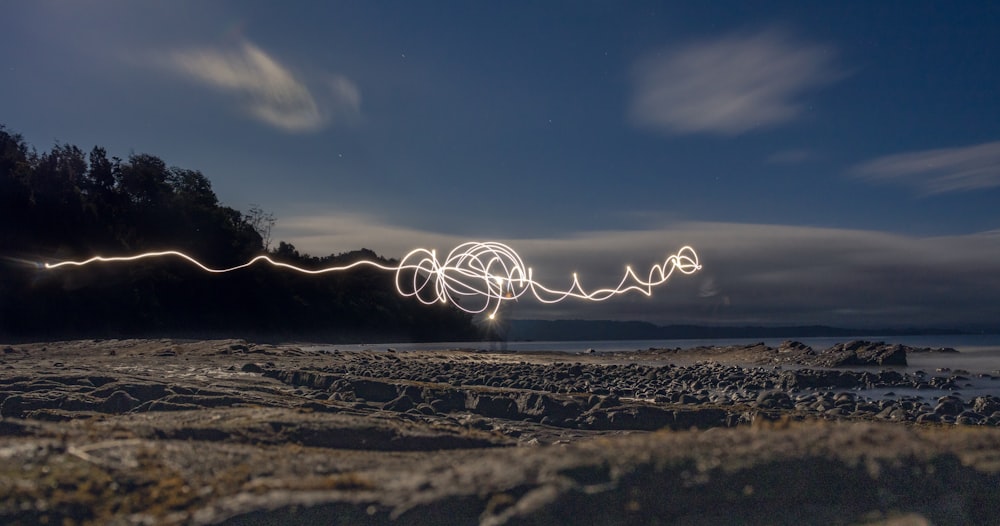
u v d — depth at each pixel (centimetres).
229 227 6444
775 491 569
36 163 5675
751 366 2598
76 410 1116
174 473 587
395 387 1368
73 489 541
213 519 511
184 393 1228
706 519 550
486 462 595
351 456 707
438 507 529
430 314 6656
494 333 3991
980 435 667
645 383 1878
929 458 608
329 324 6253
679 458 575
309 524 519
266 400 1172
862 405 1366
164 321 5572
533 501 525
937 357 2970
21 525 496
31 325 4934
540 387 1633
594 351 3356
